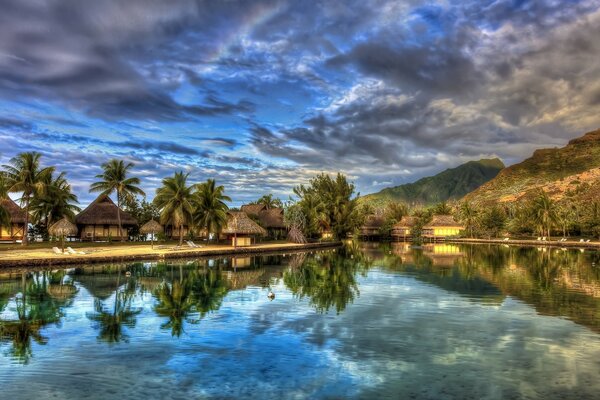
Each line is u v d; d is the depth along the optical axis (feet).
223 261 161.89
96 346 50.44
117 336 54.65
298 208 289.33
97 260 139.33
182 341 52.60
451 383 40.32
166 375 41.81
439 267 143.64
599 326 60.80
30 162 179.11
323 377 41.55
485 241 365.20
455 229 428.15
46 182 191.31
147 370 42.98
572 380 41.16
